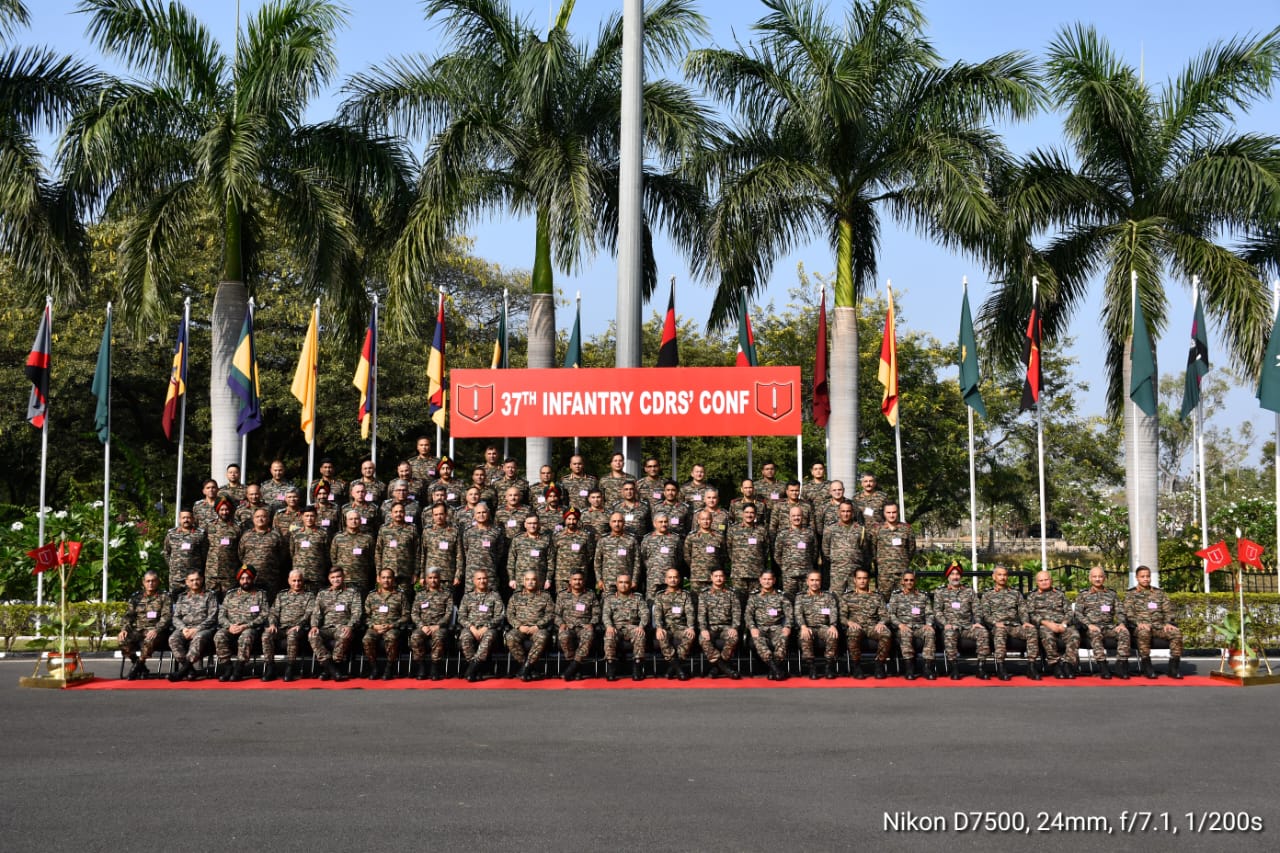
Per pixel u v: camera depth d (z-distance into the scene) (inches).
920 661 613.0
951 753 385.7
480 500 639.8
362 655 597.3
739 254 811.4
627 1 727.1
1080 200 841.5
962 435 1357.0
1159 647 705.6
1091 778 349.4
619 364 714.2
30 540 765.9
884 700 506.3
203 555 625.3
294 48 781.3
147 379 1300.4
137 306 792.9
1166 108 844.6
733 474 1222.3
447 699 506.6
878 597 589.0
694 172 829.8
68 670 559.2
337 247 814.5
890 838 287.1
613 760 373.4
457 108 827.4
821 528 655.8
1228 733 423.2
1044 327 879.7
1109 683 567.8
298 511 647.1
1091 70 828.0
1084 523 1163.9
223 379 820.6
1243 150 808.3
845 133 818.8
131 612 579.5
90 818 303.1
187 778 347.3
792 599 619.5
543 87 780.6
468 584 606.9
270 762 369.4
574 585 578.9
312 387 785.6
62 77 831.1
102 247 1235.9
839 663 613.6
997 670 593.3
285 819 301.9
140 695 518.9
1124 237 792.9
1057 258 861.2
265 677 565.9
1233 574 997.8
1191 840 288.4
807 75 802.2
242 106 800.9
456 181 793.6
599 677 580.1
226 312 823.7
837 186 840.3
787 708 481.1
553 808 313.0
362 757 377.4
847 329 831.1
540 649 562.9
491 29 828.0
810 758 377.1
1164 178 837.2
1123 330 795.4
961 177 780.6
